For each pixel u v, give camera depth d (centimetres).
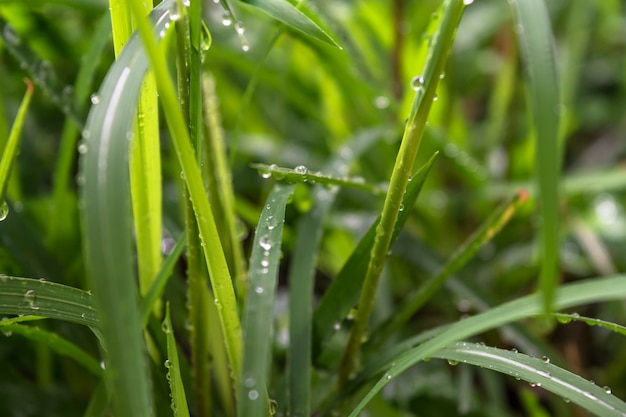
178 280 37
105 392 32
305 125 64
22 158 50
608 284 30
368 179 53
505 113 62
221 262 29
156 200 32
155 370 33
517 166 57
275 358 39
